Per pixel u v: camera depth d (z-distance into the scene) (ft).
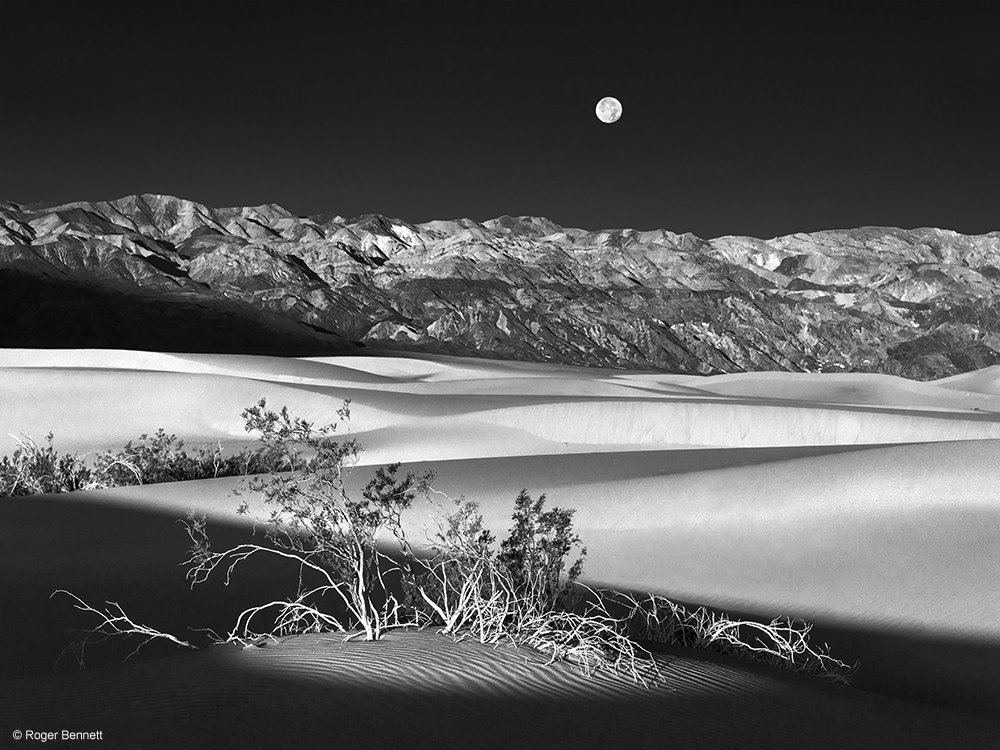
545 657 24.57
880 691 33.30
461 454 109.91
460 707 20.25
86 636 33.12
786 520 56.34
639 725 20.40
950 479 59.62
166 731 18.19
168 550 47.03
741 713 22.24
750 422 139.03
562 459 77.56
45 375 143.64
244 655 23.67
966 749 22.36
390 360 317.01
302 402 136.46
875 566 49.55
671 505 59.16
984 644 39.04
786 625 40.60
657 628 32.99
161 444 90.12
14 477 77.66
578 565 31.68
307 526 31.81
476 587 27.22
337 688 20.75
